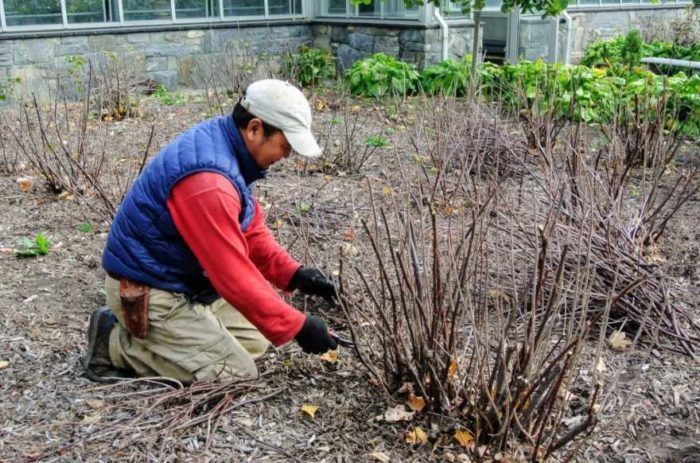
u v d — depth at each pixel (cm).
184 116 878
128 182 536
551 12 859
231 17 1198
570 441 272
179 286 296
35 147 590
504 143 548
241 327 318
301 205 530
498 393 265
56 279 420
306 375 315
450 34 1158
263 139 278
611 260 361
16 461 260
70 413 289
